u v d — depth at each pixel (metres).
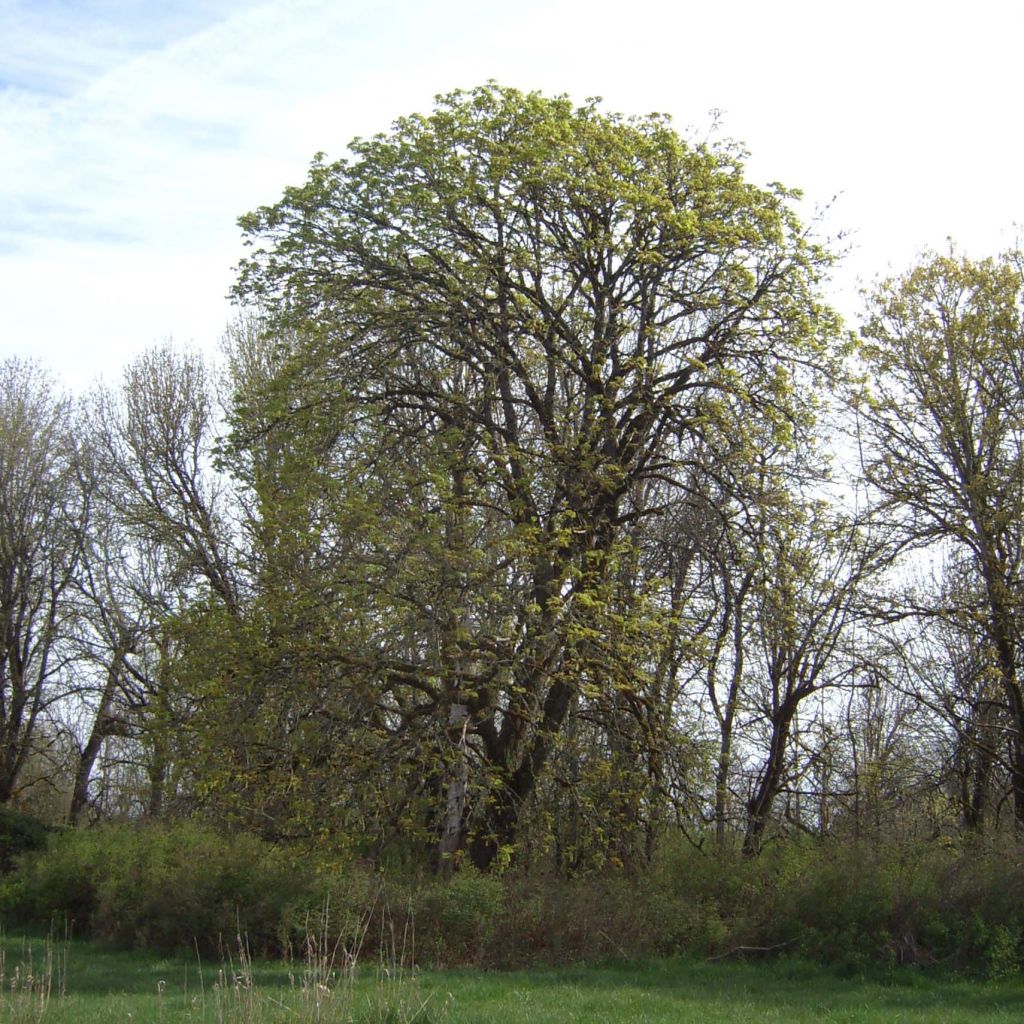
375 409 22.02
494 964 18.42
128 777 39.41
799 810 27.42
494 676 19.50
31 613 36.38
